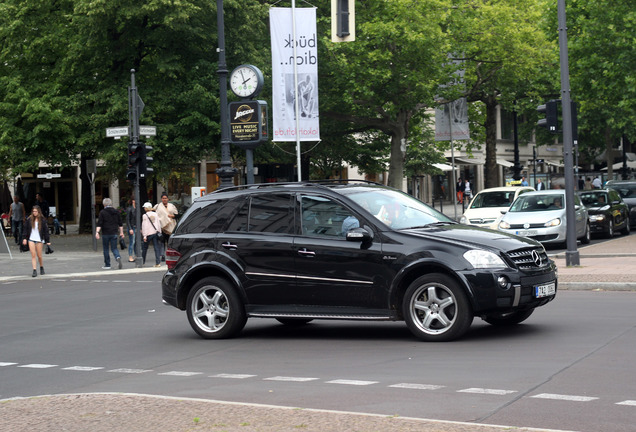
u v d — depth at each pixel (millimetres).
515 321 15766
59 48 49688
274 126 37781
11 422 9094
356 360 13000
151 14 44969
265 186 16250
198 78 47062
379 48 50062
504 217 35781
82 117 46781
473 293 13812
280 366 12828
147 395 10164
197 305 16344
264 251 15594
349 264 14789
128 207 38719
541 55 52375
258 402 10078
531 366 11734
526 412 9023
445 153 96438
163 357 14383
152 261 39000
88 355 15078
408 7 48969
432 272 14375
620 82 44438
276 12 37344
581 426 8359
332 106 52781
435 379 11109
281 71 37656
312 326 17406
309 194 15586
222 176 33281
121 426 8625
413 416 9008
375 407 9531
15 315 22000
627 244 35438
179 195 82000
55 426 8789
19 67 50938
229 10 46938
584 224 37594
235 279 15805
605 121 69125
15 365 14414
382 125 54188
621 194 48781
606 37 44188
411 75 49469
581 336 14180
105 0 44094
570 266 25781
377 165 64000
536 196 36781
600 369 11336
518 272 13977
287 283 15359
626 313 16703
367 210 15055
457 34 51406
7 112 48062
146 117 45938
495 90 58781
